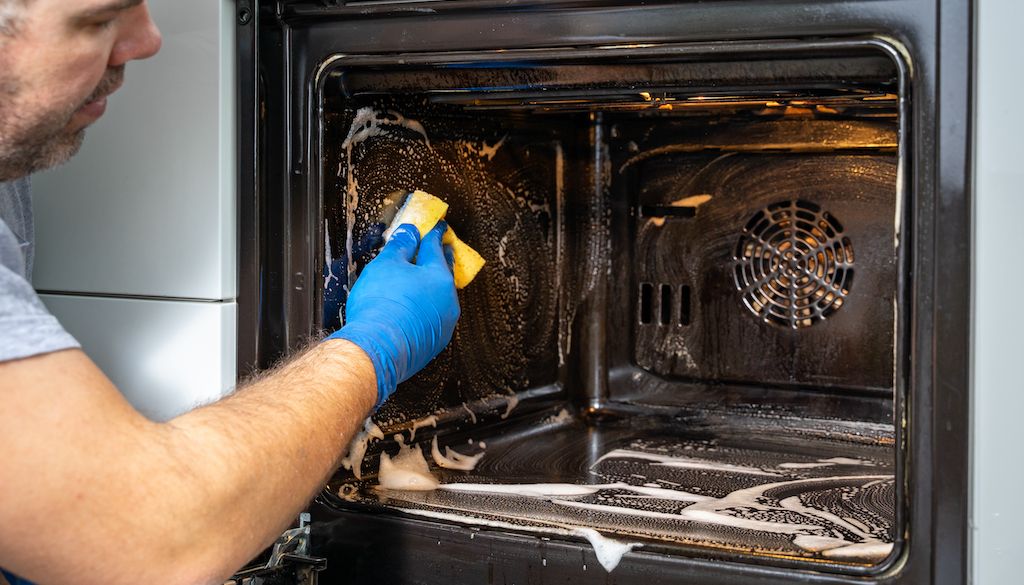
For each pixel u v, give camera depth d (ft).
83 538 2.37
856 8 2.98
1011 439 2.88
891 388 4.94
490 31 3.38
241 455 2.61
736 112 4.81
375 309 3.46
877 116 4.71
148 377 3.90
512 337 5.19
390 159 4.14
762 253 5.19
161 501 2.44
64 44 2.46
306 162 3.67
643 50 3.22
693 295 5.38
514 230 5.10
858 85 3.29
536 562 3.45
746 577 3.18
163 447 2.51
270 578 3.59
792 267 5.13
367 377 3.14
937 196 2.90
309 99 3.64
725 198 5.25
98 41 2.53
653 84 3.47
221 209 3.69
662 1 3.18
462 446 4.79
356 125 3.90
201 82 3.66
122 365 3.94
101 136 3.87
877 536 3.49
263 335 3.79
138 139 3.80
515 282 5.16
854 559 3.16
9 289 2.41
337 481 3.94
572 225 5.56
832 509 3.89
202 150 3.68
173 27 3.68
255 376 3.73
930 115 2.90
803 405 5.17
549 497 4.03
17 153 2.63
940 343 2.92
